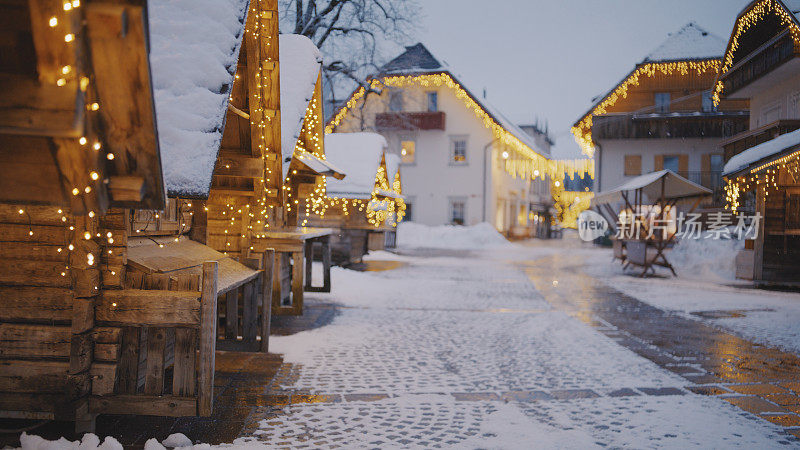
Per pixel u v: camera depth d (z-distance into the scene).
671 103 32.81
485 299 12.62
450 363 6.74
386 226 24.75
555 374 6.30
